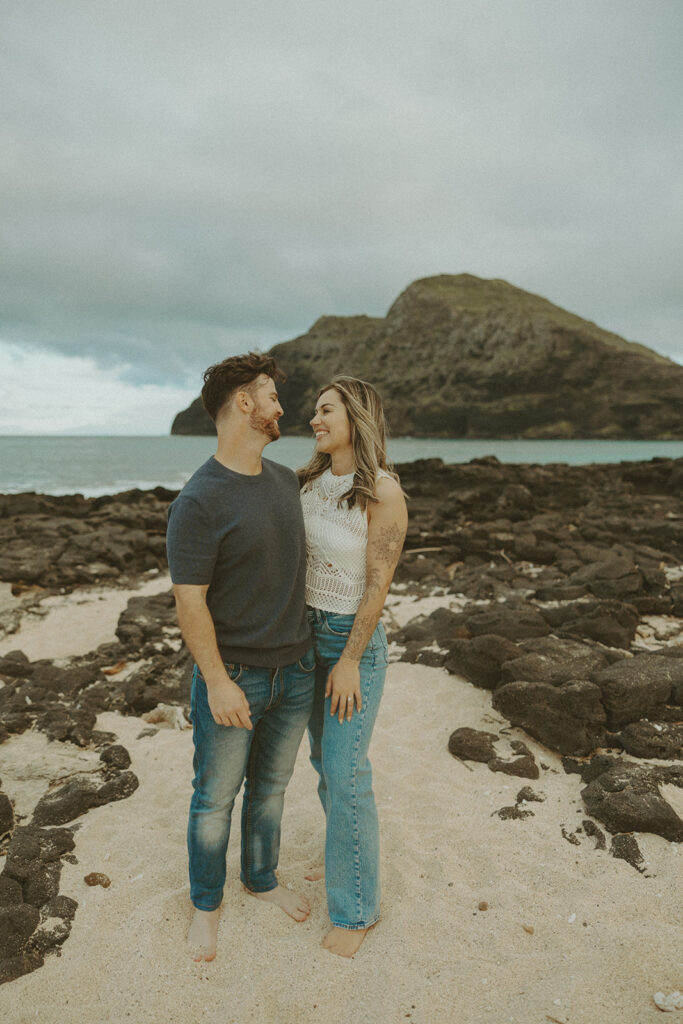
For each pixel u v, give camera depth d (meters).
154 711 4.36
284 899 2.49
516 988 2.07
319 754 2.64
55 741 3.79
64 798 3.15
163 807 3.20
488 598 6.93
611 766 3.31
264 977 2.13
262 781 2.41
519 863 2.72
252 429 2.10
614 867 2.66
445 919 2.39
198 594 2.01
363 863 2.32
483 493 13.27
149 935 2.31
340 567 2.34
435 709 4.21
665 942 2.22
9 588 7.90
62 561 8.86
